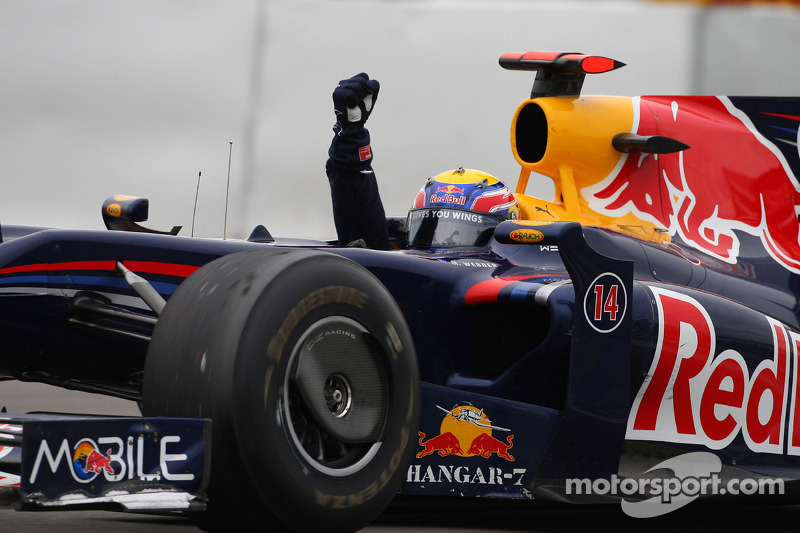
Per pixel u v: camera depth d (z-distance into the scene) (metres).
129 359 13.45
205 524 10.27
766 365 16.16
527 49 34.47
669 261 17.06
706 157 19.08
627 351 13.76
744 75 31.69
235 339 9.75
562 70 18.17
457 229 16.69
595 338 13.43
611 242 16.52
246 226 33.19
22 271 12.48
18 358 13.02
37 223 32.59
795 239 19.47
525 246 16.53
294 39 34.09
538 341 15.13
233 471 9.64
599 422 13.53
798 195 19.70
